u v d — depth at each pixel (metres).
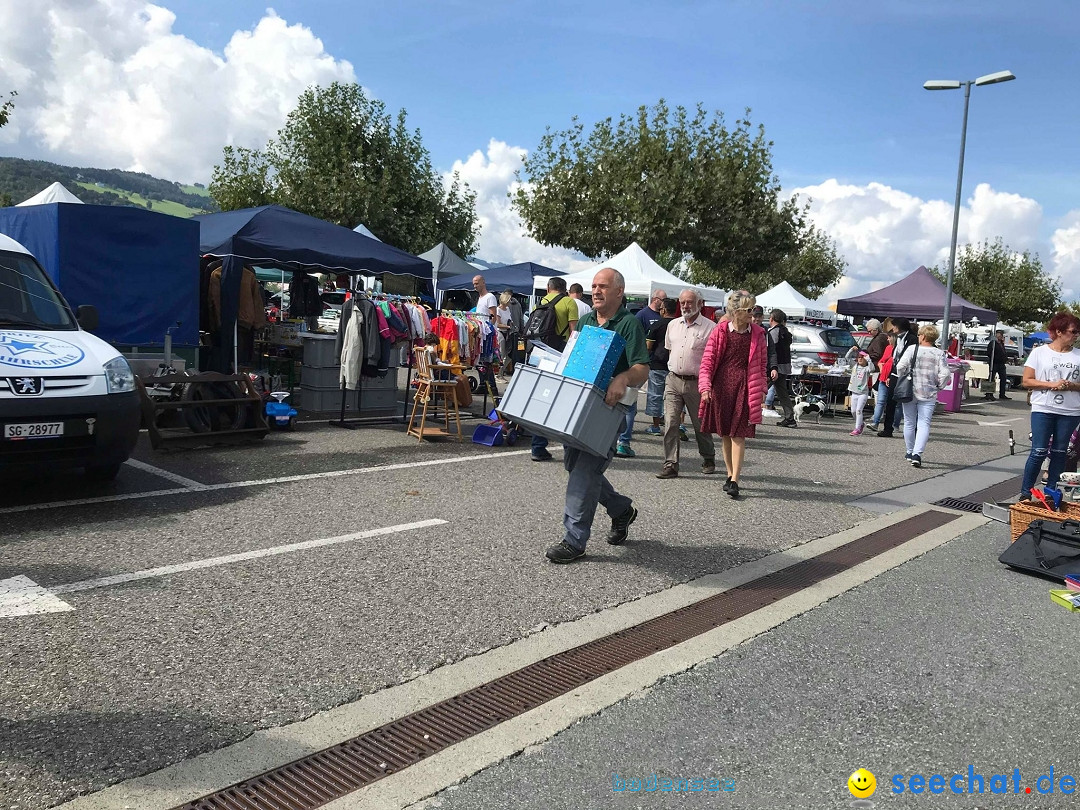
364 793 2.61
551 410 4.72
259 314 11.41
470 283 23.25
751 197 31.33
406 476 7.38
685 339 7.92
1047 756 3.04
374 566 4.82
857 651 3.98
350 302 10.04
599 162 31.78
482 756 2.87
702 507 6.91
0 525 5.25
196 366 10.39
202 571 4.56
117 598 4.10
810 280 54.44
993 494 8.26
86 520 5.45
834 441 11.78
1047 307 54.31
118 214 9.43
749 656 3.86
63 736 2.81
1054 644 4.18
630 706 3.30
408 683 3.38
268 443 8.75
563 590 4.61
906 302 20.17
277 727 2.97
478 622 4.07
